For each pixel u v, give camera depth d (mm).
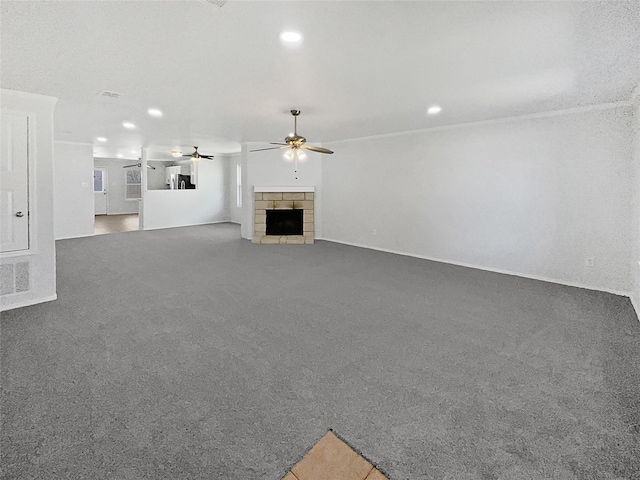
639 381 2469
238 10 2156
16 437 1876
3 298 3723
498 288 4676
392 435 1943
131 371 2559
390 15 2217
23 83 3553
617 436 1925
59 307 3836
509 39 2553
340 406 2191
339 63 3053
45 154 3934
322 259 6391
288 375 2541
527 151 5086
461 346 3010
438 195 6223
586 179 4586
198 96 4133
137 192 15219
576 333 3275
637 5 2068
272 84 3660
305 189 8289
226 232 9523
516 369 2635
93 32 2455
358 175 7555
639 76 3312
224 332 3266
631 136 4211
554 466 1727
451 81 3525
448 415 2109
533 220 5094
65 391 2297
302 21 2299
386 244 7137
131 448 1820
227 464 1732
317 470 1712
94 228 9516
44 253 3971
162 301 4086
